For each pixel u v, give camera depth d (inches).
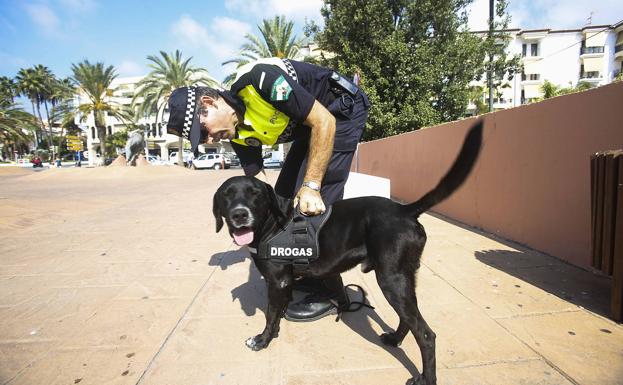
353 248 84.5
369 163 436.5
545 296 110.9
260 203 86.9
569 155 136.9
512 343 86.7
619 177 90.0
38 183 663.8
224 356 85.5
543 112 149.9
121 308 110.8
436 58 511.5
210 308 110.3
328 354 86.0
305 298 107.7
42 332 97.0
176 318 104.1
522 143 163.9
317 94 102.1
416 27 526.3
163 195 410.9
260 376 78.0
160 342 91.6
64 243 188.2
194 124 87.7
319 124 86.8
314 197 87.0
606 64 1357.0
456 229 203.3
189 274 139.9
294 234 85.5
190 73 1219.9
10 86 2096.5
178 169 984.3
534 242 158.4
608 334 89.0
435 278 127.6
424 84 506.9
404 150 309.9
